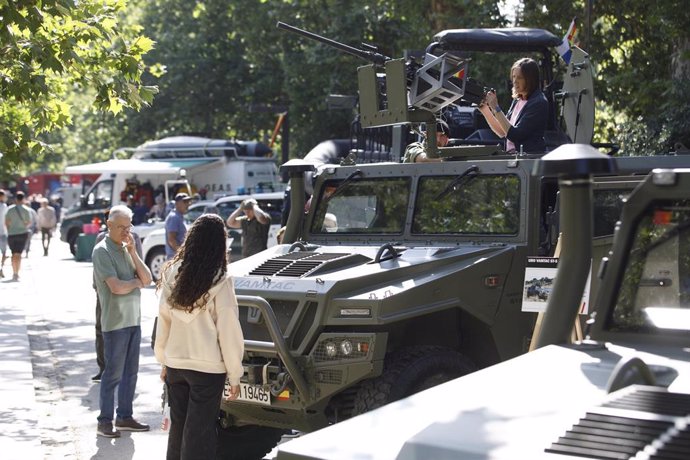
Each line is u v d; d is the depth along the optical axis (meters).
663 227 4.28
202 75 44.44
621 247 4.34
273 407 7.77
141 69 12.20
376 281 7.80
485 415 3.30
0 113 12.83
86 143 65.56
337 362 7.52
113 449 9.59
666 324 4.19
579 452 2.92
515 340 8.16
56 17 11.45
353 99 16.03
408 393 7.51
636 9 19.80
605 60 20.52
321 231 9.42
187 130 47.25
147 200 36.69
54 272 31.27
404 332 7.96
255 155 36.41
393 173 9.07
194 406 6.85
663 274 4.27
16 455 8.93
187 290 6.70
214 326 6.79
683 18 17.67
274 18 37.25
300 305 7.68
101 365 13.04
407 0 25.42
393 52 33.25
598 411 3.18
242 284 8.04
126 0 12.16
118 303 9.95
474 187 8.58
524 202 8.27
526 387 3.59
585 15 18.83
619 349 4.09
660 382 3.64
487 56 21.80
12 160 12.65
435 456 2.99
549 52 12.51
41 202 40.31
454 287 7.82
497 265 8.06
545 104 9.44
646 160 8.59
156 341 6.99
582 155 3.62
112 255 9.95
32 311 21.28
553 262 7.34
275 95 43.06
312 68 35.84
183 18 45.00
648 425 3.05
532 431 3.13
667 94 17.16
